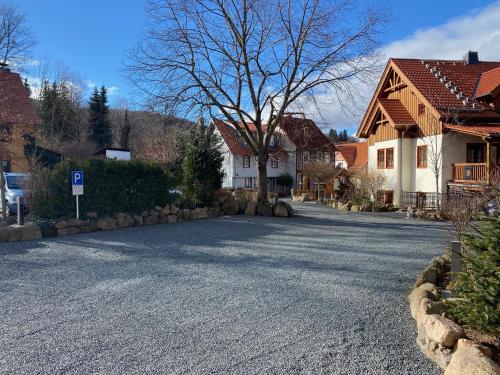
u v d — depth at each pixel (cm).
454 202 1326
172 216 1501
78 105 5166
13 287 615
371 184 2611
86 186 1257
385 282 655
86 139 5197
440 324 383
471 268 408
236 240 1077
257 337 430
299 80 1834
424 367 367
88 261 798
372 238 1154
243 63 1823
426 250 959
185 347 404
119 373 351
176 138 2956
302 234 1219
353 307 530
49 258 824
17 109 2178
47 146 3653
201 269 736
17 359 375
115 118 6116
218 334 438
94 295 575
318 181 3872
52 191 1187
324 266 769
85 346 405
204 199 1747
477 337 378
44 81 4775
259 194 1898
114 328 452
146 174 1457
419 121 2452
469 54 2750
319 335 437
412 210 1927
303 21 1761
